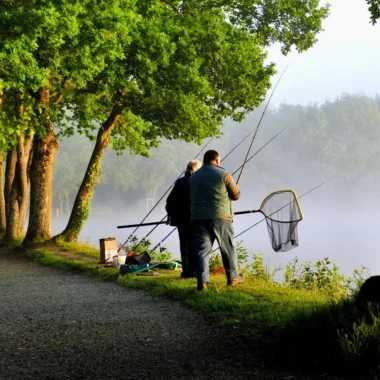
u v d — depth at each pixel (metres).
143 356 18.00
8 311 27.97
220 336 19.81
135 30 63.03
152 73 65.38
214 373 15.79
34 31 50.47
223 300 24.89
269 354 17.16
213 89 72.06
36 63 52.03
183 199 34.06
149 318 23.88
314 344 16.73
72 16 52.47
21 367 17.48
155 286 31.86
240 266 44.22
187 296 27.48
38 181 68.12
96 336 21.17
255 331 19.53
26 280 41.03
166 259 51.56
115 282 36.03
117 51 57.69
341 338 15.67
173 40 67.00
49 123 66.06
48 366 17.48
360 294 17.94
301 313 18.75
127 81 63.94
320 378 14.70
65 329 22.80
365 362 14.83
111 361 17.66
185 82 65.75
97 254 55.47
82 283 37.06
